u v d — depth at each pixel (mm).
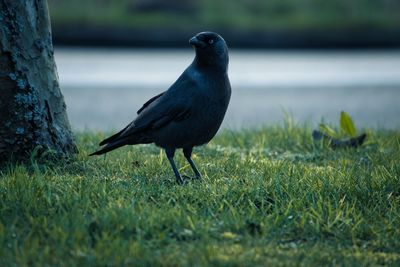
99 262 7172
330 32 32781
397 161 11664
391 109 20906
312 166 11828
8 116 10578
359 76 25781
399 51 31812
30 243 7637
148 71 25938
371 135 14617
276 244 8016
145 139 10625
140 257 7324
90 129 16484
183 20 34812
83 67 26531
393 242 8203
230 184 9852
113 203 8797
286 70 26828
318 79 25141
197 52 10102
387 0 39094
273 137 14578
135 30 32219
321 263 7504
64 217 8195
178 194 9406
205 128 10273
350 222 8703
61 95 11344
